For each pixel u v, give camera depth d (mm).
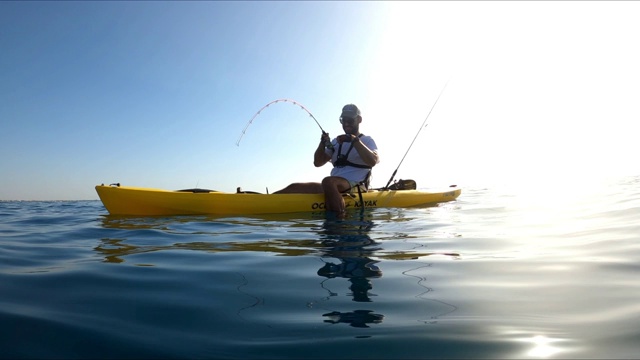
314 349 1151
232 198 4672
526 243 2820
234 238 3123
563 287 1724
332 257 2406
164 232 3443
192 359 1102
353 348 1155
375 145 5066
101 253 2633
